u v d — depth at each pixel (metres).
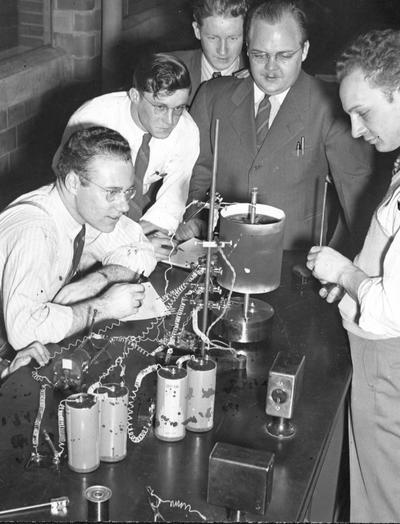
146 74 2.69
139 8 7.10
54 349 2.19
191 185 3.23
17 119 5.29
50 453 1.74
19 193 5.30
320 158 3.10
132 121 2.90
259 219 2.17
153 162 3.00
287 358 1.89
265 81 2.95
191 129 3.06
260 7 2.88
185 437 1.82
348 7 9.16
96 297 2.40
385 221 2.12
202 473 1.71
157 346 2.19
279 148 3.05
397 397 2.16
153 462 1.73
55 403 1.92
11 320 2.23
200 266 2.43
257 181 3.09
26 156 5.48
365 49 1.95
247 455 1.56
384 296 2.00
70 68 5.92
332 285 2.49
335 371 2.15
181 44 7.63
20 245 2.27
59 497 1.61
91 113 2.91
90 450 1.67
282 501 1.63
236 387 2.03
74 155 2.24
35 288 2.26
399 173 2.15
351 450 2.31
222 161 3.15
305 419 1.92
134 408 1.91
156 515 1.58
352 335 2.21
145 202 3.14
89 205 2.27
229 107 3.10
